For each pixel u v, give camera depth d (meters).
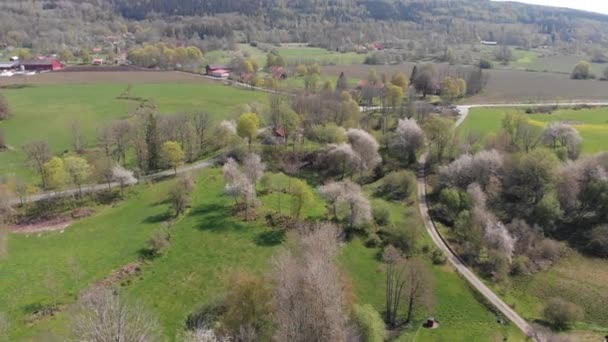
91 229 79.12
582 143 111.88
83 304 48.47
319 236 64.06
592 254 78.44
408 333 58.44
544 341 57.50
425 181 104.44
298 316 46.44
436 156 111.12
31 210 85.06
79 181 90.62
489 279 71.56
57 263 67.06
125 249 71.00
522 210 89.25
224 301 55.75
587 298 68.19
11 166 101.44
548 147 108.44
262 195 90.38
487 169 97.00
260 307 50.47
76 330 42.88
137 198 90.88
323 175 103.25
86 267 65.94
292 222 79.75
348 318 52.28
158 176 100.25
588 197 88.62
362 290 65.88
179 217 81.50
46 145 99.06
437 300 65.62
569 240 82.19
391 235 79.25
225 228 77.50
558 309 62.84
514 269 74.31
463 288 69.06
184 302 59.16
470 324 61.50
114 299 50.88
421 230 83.06
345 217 82.44
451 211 88.62
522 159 94.00
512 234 81.56
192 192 90.81
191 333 49.12
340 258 72.69
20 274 64.06
